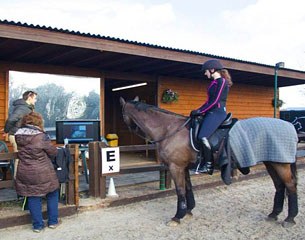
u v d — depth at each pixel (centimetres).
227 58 726
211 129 379
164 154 414
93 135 561
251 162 377
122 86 1110
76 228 399
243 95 1065
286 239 364
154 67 757
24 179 372
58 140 549
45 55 616
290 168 398
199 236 374
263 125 389
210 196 559
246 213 462
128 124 454
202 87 966
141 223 418
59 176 408
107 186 580
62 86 730
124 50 567
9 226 399
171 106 892
